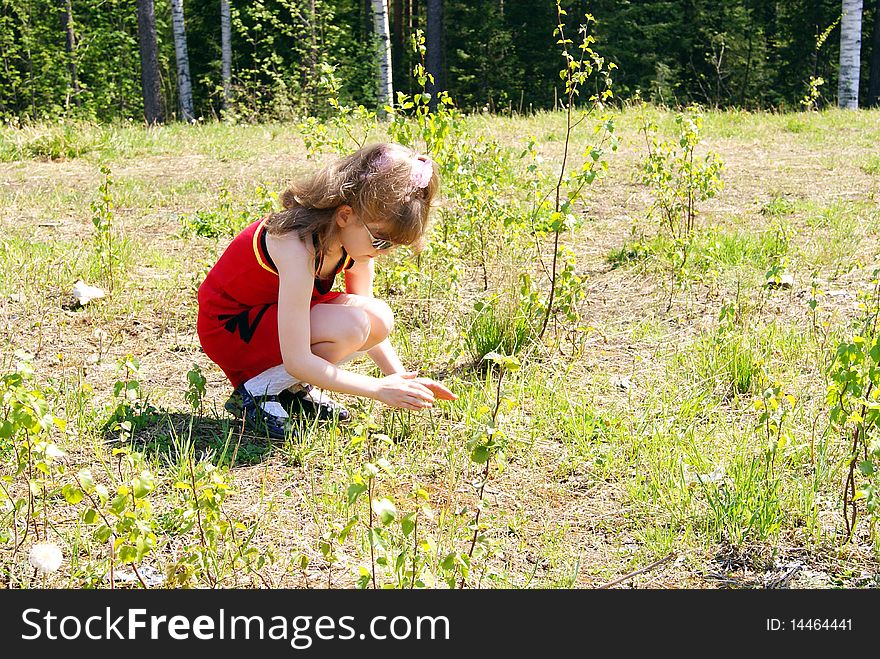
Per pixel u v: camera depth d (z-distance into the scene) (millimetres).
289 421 3633
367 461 3389
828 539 2963
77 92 25250
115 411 3584
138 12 21250
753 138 11383
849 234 6438
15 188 8375
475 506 2838
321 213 3252
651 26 28203
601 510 3162
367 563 2779
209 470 2643
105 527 2418
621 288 5516
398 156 3213
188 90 23203
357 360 4363
